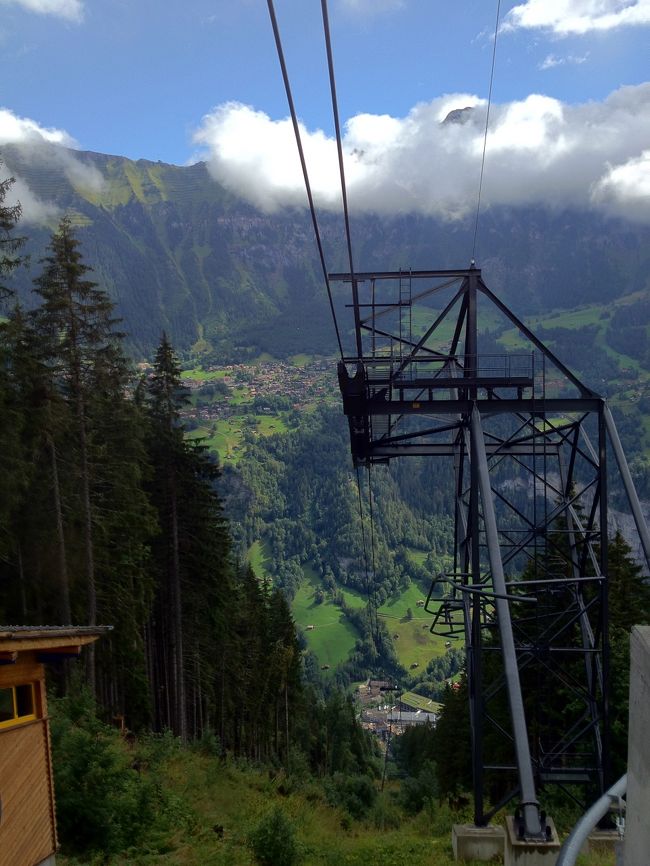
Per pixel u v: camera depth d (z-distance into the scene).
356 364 21.70
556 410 20.88
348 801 36.59
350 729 87.12
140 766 23.64
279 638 67.81
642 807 4.04
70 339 27.56
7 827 11.49
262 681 58.75
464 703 39.78
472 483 20.81
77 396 28.42
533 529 22.69
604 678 19.47
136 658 35.34
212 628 44.31
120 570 34.22
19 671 12.31
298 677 70.25
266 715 60.84
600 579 19.62
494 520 18.73
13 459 24.70
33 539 29.77
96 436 33.16
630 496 19.67
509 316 21.28
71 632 12.41
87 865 14.09
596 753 20.33
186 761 27.44
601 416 20.69
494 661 35.59
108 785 16.22
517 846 13.92
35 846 12.26
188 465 38.69
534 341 21.17
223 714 50.12
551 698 29.48
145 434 36.62
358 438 23.69
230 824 20.67
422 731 83.62
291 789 31.45
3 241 25.50
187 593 40.88
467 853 17.20
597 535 21.94
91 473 30.31
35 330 27.42
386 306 21.55
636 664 4.17
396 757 97.88
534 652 21.12
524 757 15.23
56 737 16.88
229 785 26.55
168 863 15.16
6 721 11.96
